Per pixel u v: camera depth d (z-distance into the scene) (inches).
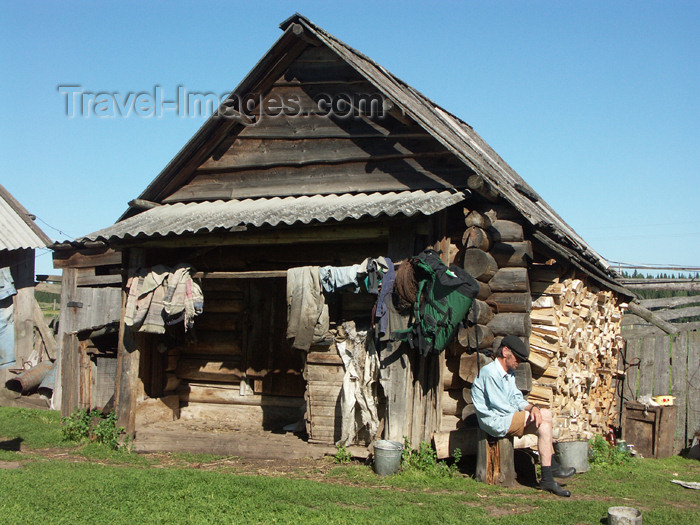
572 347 412.5
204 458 362.0
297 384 420.8
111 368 490.3
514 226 355.9
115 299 584.7
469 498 287.0
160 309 374.3
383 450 321.4
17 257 625.3
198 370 444.1
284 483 295.0
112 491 275.0
